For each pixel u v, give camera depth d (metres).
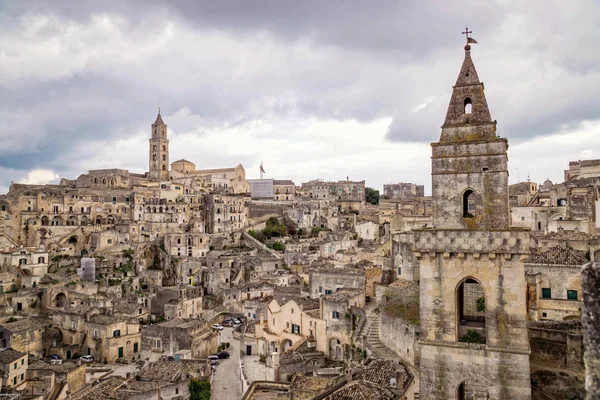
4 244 176.75
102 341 112.56
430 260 38.72
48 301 136.00
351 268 120.25
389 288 84.31
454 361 37.62
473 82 40.28
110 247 188.75
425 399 38.16
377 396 52.88
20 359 84.69
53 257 172.50
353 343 86.00
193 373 86.06
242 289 151.75
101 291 150.75
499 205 37.78
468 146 38.94
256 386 71.62
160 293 145.88
